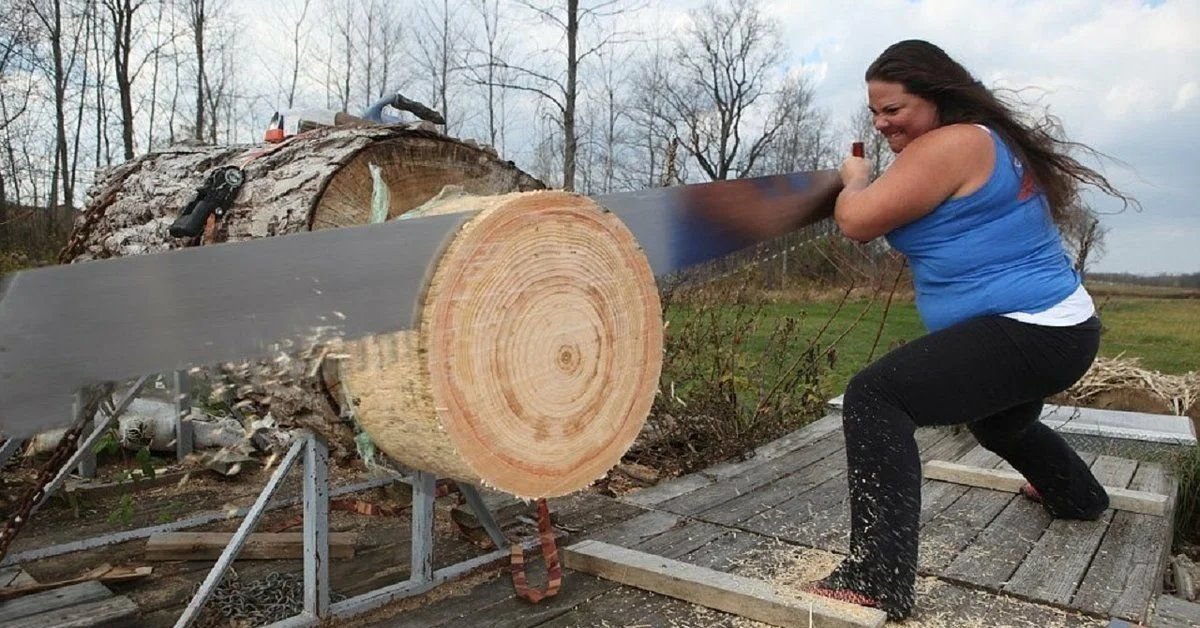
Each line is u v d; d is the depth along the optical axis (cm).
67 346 177
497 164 328
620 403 242
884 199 278
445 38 2111
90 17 1986
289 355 211
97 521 412
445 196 284
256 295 199
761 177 315
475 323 210
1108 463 495
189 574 337
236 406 300
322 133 310
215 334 195
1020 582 315
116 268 182
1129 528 377
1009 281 280
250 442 460
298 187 280
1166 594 327
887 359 287
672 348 586
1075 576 321
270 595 310
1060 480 379
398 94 357
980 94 287
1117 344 1183
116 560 356
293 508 420
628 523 388
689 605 301
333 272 206
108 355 182
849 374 874
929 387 281
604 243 234
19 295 171
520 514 394
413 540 310
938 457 505
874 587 279
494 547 361
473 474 220
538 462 226
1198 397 665
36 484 286
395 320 208
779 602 281
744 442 541
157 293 188
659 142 2848
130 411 506
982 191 274
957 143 273
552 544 303
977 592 309
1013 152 279
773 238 328
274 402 276
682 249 299
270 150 310
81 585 313
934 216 283
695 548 357
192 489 462
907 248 297
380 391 225
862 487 281
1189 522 454
